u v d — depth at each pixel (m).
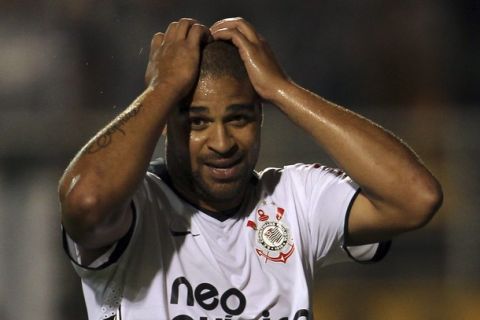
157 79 10.73
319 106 11.05
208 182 10.84
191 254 10.97
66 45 33.44
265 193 11.60
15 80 33.00
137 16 33.56
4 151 29.89
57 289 27.95
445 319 27.81
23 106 32.81
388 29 34.66
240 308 10.77
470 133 31.62
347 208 11.32
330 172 11.84
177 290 10.75
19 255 28.23
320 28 34.59
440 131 31.88
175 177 11.27
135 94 33.28
